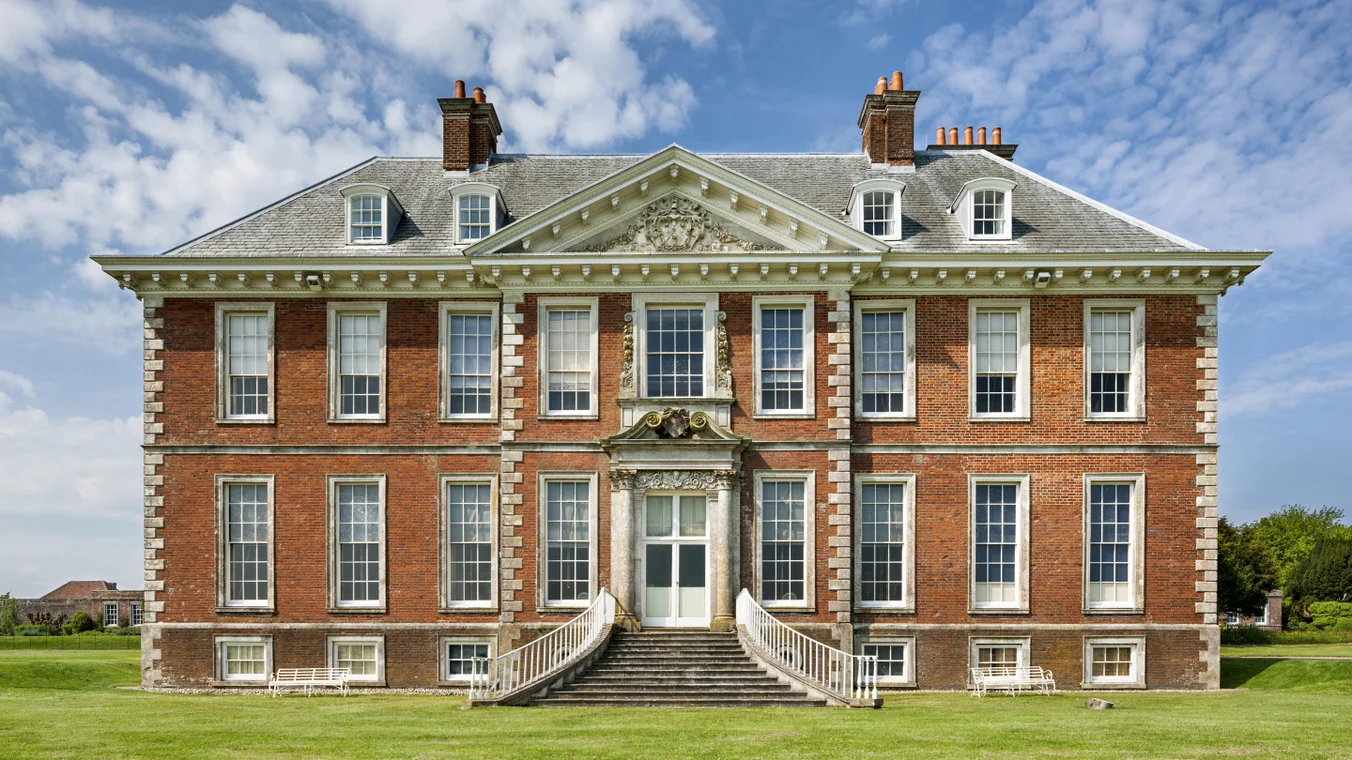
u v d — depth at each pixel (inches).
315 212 1106.1
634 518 978.7
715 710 750.5
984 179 1044.5
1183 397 1006.4
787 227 1002.7
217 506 1011.9
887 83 1198.3
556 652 877.8
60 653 1445.6
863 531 1006.4
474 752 551.8
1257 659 1105.4
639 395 996.6
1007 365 1018.7
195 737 610.2
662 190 1005.8
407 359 1026.7
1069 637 984.9
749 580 978.7
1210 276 997.8
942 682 980.6
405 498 1015.0
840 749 559.2
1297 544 3462.1
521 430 995.3
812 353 999.0
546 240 1002.1
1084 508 998.4
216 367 1023.0
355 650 1002.1
